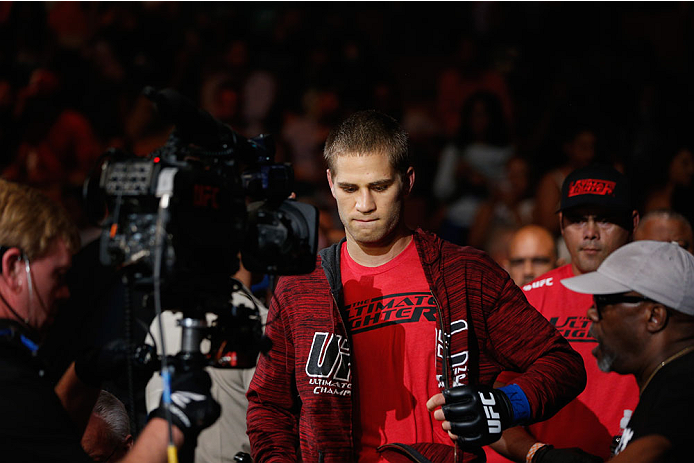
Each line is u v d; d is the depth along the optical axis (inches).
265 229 135.3
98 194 127.2
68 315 211.6
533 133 512.7
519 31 617.0
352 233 156.1
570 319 205.9
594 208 208.8
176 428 122.9
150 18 573.0
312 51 584.1
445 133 567.5
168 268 119.5
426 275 157.1
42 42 582.2
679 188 415.5
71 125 488.7
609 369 152.7
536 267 278.4
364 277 160.7
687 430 132.1
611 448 173.3
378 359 155.9
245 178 136.3
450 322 153.6
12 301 131.3
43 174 468.1
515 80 582.2
